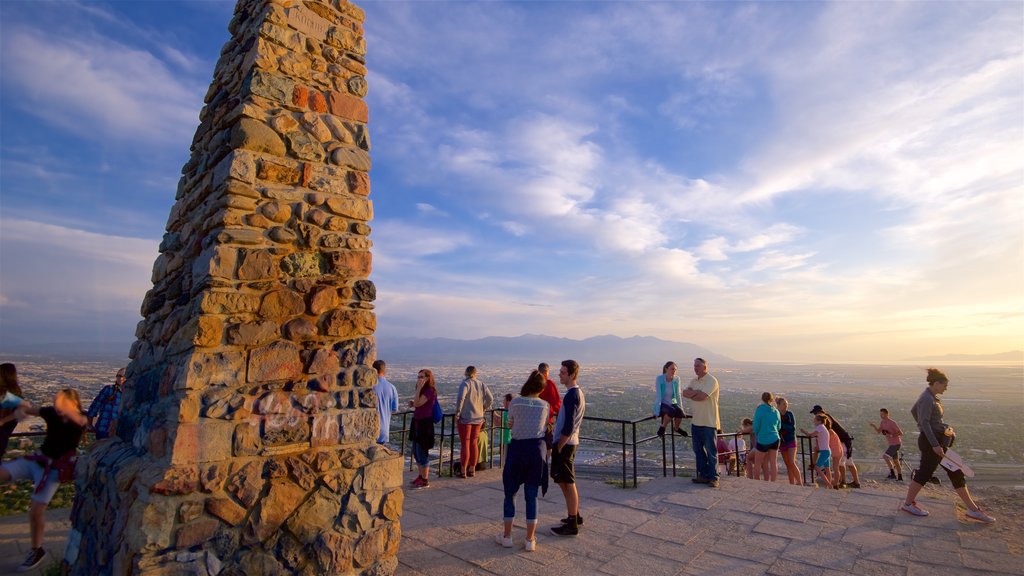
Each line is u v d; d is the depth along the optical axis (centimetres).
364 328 429
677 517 609
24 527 612
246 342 361
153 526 304
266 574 338
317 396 393
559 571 453
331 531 371
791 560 474
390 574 394
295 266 397
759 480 795
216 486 330
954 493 747
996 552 483
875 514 608
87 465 443
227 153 405
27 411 501
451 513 639
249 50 425
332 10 466
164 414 354
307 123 427
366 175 461
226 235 365
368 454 404
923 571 445
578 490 752
